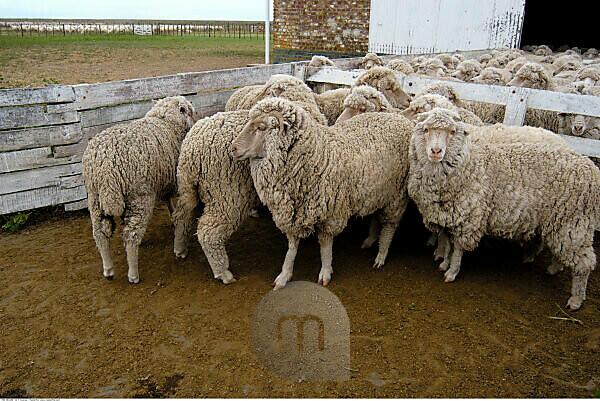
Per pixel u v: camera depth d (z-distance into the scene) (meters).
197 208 5.25
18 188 6.12
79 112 6.39
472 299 4.80
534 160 4.60
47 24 47.19
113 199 4.58
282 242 5.91
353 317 4.50
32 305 4.65
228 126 4.71
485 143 4.94
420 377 3.83
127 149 4.65
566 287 5.04
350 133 4.93
